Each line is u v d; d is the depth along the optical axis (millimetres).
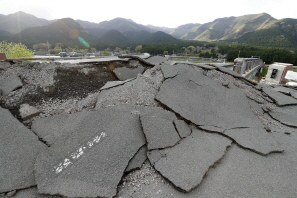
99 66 8281
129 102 4945
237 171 3182
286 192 2773
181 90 5641
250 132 4418
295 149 3996
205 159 3348
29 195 2664
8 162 3051
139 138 3678
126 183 2924
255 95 7055
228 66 19062
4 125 3744
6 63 6238
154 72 6906
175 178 2906
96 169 2947
